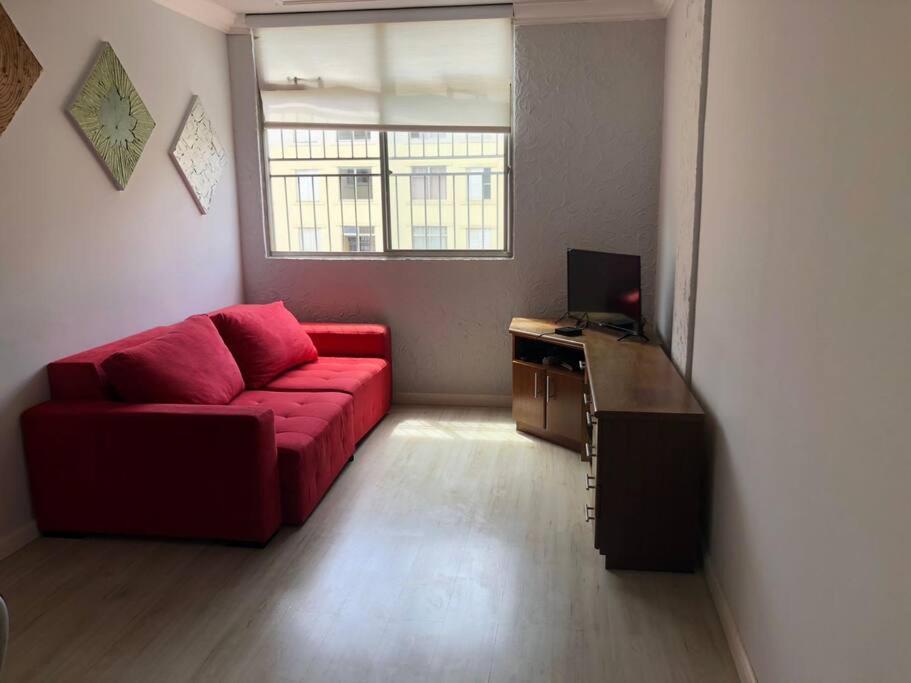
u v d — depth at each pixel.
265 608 2.40
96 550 2.79
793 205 1.59
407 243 4.71
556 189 4.29
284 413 3.29
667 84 3.89
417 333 4.63
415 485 3.41
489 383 4.64
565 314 4.41
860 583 1.19
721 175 2.37
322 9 4.17
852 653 1.22
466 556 2.74
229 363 3.41
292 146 4.70
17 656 2.15
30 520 2.87
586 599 2.44
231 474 2.73
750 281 1.96
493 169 4.55
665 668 2.08
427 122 4.38
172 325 3.61
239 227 4.61
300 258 4.64
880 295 1.13
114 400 2.96
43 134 2.83
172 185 3.78
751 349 1.94
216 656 2.15
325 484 3.21
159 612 2.38
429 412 4.55
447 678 2.04
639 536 2.60
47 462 2.81
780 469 1.67
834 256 1.34
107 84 3.17
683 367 3.00
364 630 2.27
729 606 2.20
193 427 2.71
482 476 3.51
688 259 2.90
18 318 2.74
